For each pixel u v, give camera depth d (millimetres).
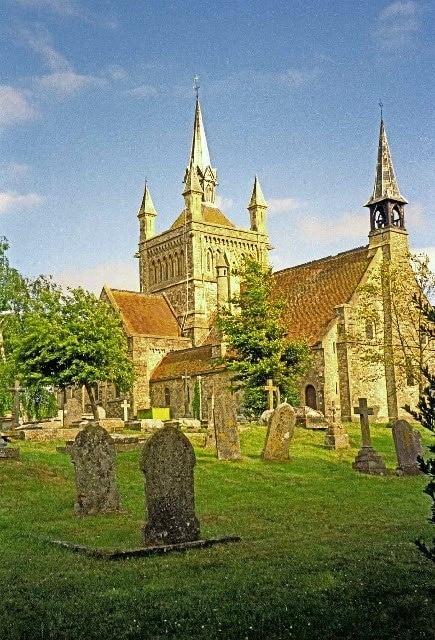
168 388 71938
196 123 91125
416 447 30359
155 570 12266
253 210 89438
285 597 10562
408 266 65750
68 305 56219
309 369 60531
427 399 9164
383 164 68938
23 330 69125
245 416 51094
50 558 13586
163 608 10117
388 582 11320
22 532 16562
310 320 65000
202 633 9180
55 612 10062
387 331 62938
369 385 61688
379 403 62094
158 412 66375
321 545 14422
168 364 74000
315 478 27422
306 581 11422
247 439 37312
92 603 10438
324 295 67312
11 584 11680
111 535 16172
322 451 34875
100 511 19156
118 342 58969
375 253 66500
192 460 15531
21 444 33688
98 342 55375
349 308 61656
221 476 26531
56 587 11344
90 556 13594
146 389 73875
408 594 10688
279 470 28750
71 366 54625
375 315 60031
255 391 49656
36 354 55375
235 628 9312
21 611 10188
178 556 13461
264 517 18859
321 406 59312
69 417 50938
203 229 82938
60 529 17047
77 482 19094
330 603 10281
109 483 19516
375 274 65125
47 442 34875
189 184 83562
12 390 45062
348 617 9664
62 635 9180
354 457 33656
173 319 82750
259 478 26562
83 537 15992
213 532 16328
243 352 51000
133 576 11906
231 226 86188
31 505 20125
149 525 14867
